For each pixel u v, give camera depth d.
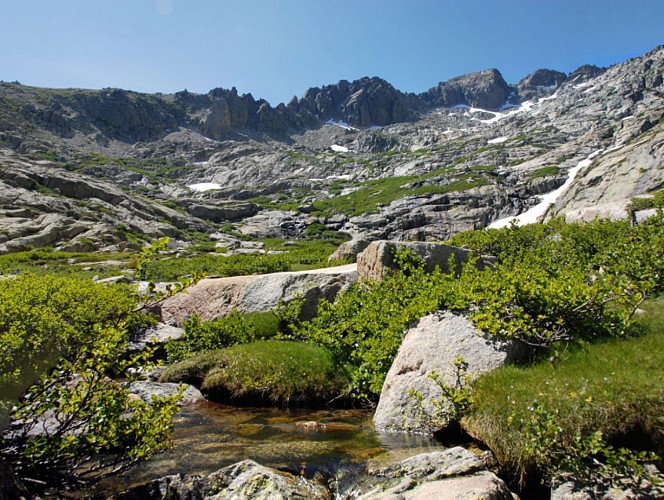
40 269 42.47
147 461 6.77
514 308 9.32
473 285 10.41
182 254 79.44
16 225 77.75
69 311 13.56
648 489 5.30
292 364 11.77
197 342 15.08
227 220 142.62
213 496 5.68
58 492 5.48
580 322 9.09
